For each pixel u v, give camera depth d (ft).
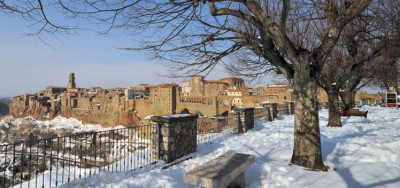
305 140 18.30
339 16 18.61
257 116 49.21
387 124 41.01
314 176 15.94
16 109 389.80
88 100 328.70
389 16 26.37
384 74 50.08
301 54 18.10
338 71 49.83
